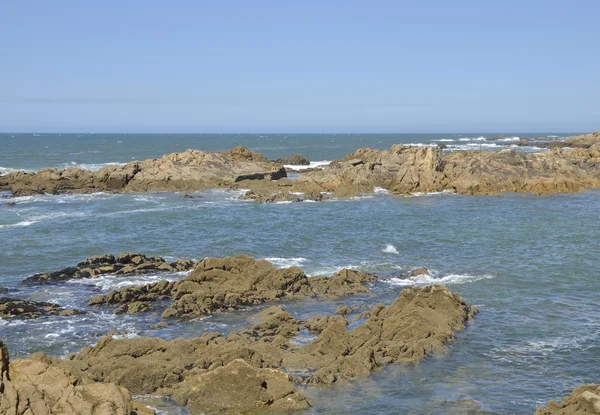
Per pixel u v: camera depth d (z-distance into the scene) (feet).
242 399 61.93
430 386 67.26
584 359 74.69
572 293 103.04
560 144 515.50
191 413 60.70
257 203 217.15
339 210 200.44
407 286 106.83
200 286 99.55
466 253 133.59
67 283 106.22
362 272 112.57
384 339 78.74
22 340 79.41
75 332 82.89
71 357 72.28
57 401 48.26
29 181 248.93
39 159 405.59
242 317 90.27
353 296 100.94
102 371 67.15
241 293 97.81
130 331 83.66
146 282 107.04
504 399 64.28
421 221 177.17
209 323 87.51
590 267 119.85
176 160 273.54
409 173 254.06
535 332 84.17
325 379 67.51
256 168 276.41
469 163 265.75
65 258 128.16
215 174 262.47
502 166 265.54
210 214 189.06
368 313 88.99
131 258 119.34
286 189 247.91
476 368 72.08
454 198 233.14
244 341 77.61
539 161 277.44
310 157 469.57
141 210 196.54
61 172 258.98
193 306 92.22
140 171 260.42
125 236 151.94
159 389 65.36
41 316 88.94
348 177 255.29
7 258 127.24
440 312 86.84
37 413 46.52
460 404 63.05
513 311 93.35
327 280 105.81
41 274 109.81
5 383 47.50
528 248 138.10
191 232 158.30
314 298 99.71
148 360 69.72
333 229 163.63
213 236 153.07
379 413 61.05
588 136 508.12
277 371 66.03
